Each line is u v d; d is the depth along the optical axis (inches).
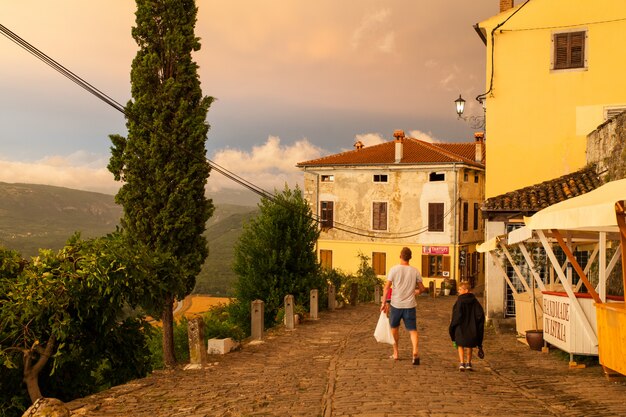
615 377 334.6
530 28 805.9
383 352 458.3
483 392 305.3
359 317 823.1
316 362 433.4
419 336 587.8
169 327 503.2
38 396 394.9
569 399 287.1
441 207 1672.0
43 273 393.4
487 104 821.2
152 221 530.0
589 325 386.0
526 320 532.4
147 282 438.0
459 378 346.3
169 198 525.3
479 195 1831.9
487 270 698.8
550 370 381.1
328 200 1802.4
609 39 778.8
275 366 422.0
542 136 802.2
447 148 1980.8
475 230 1804.9
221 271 3991.1
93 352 451.8
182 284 469.4
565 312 401.4
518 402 280.5
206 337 593.9
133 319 479.2
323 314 869.8
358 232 1768.0
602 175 679.7
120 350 471.5
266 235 916.6
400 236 1717.5
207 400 305.7
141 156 539.2
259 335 570.6
